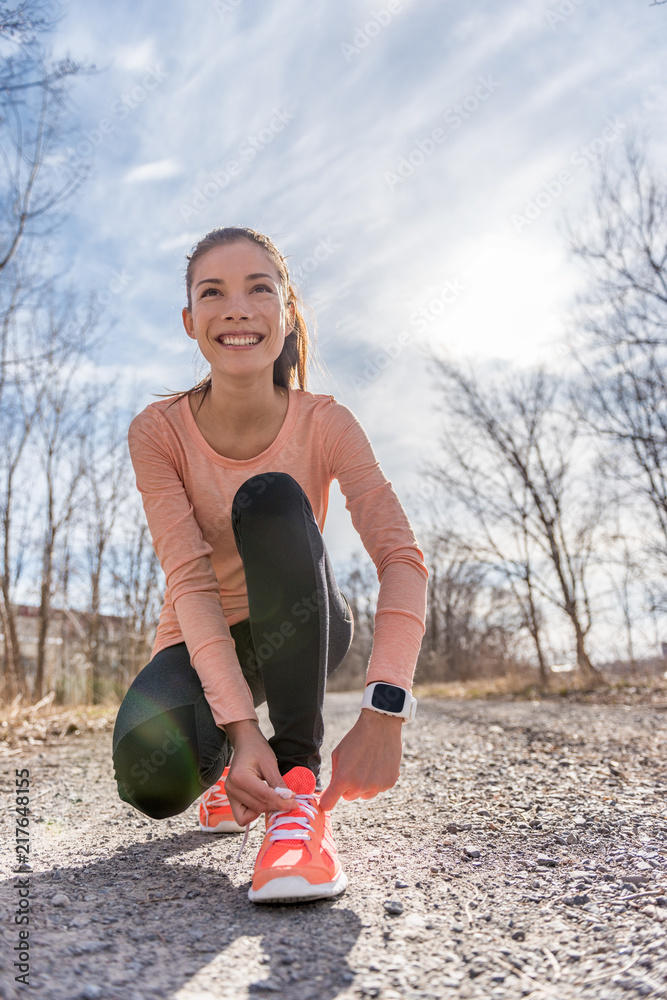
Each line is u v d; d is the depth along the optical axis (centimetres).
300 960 100
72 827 198
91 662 1346
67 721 511
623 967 94
